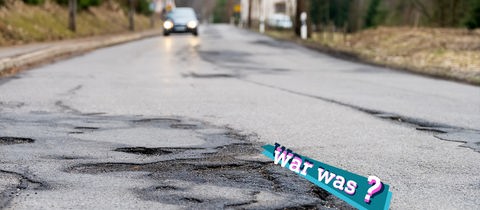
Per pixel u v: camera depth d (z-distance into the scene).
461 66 13.91
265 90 9.70
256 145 5.30
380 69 14.48
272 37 34.41
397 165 4.65
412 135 5.93
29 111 7.19
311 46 24.02
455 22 30.55
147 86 10.12
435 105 8.16
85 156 4.84
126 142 5.40
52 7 33.03
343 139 5.67
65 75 11.95
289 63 16.02
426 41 20.48
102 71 12.96
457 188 4.04
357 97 8.92
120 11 51.75
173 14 35.59
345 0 57.97
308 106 7.89
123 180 4.13
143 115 6.98
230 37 33.66
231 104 8.01
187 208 3.53
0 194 3.79
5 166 4.48
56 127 6.12
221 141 5.47
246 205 3.57
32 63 15.03
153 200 3.68
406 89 10.17
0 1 25.42
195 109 7.51
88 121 6.51
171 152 5.00
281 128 6.21
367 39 24.64
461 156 5.00
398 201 3.73
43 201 3.66
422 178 4.27
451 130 6.25
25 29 24.59
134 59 16.77
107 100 8.28
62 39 26.48
